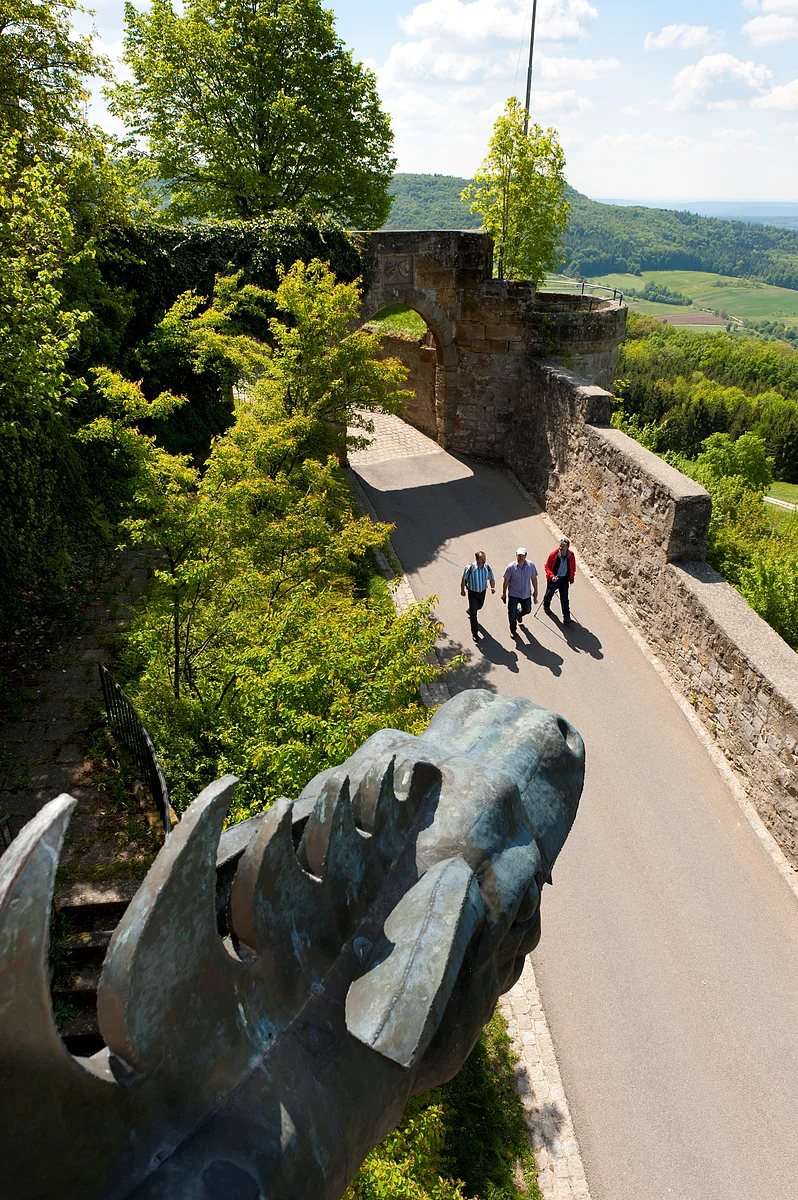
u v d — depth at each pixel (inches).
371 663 311.9
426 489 823.1
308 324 538.9
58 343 351.6
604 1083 299.0
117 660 414.3
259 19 805.9
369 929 105.3
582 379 703.7
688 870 387.5
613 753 459.5
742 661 429.4
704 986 334.6
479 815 124.0
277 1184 77.3
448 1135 271.9
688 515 504.4
